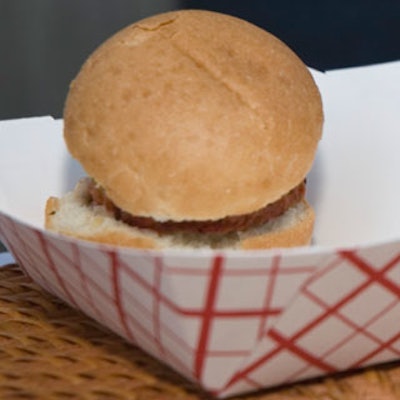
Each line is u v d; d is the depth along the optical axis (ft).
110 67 1.43
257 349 1.22
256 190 1.39
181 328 1.20
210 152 1.37
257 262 1.16
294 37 3.09
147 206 1.39
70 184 1.59
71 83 1.49
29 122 1.58
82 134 1.42
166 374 1.29
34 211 1.56
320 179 1.64
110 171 1.40
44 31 3.09
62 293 1.36
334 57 3.01
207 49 1.42
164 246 1.40
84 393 1.26
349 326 1.23
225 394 1.25
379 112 1.64
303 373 1.27
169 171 1.38
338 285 1.20
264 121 1.40
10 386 1.27
